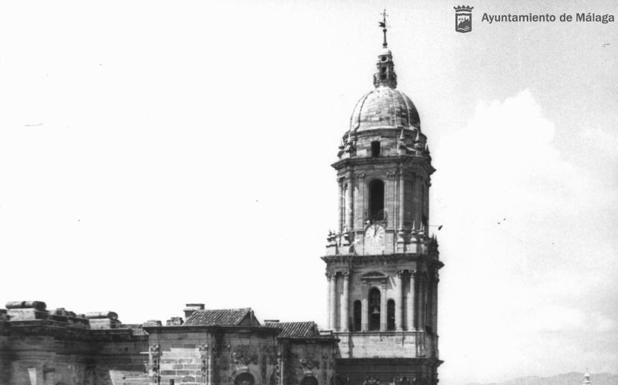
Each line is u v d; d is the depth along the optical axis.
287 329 118.62
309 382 115.50
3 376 92.88
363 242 128.00
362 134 131.38
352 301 127.44
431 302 130.88
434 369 130.12
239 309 98.94
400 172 128.38
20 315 94.94
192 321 97.50
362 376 124.44
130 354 101.31
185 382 94.38
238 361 95.38
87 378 101.50
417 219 129.38
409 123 132.50
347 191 130.75
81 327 101.06
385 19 110.44
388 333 124.81
